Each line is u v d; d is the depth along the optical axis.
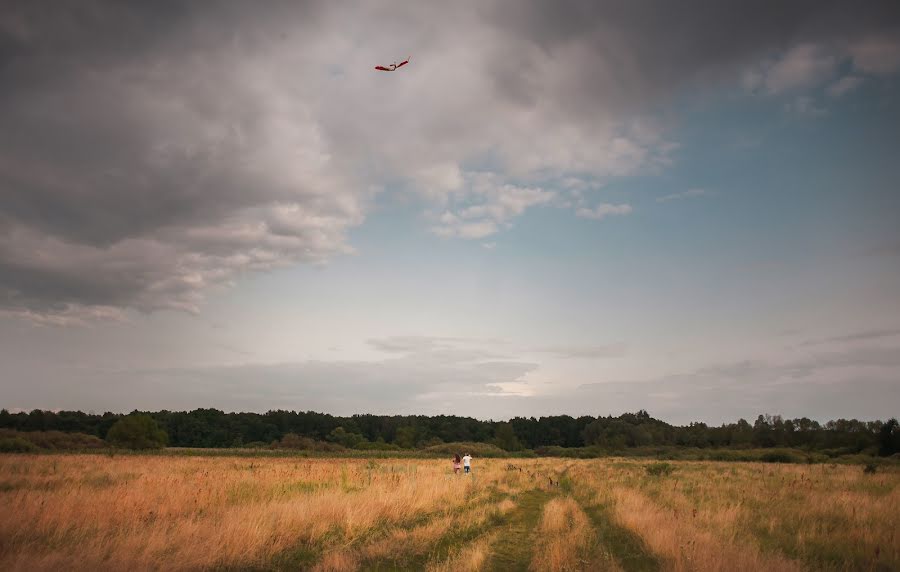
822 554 10.55
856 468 42.91
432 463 50.94
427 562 10.14
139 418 71.62
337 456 68.88
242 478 23.89
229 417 135.38
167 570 8.62
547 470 42.69
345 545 11.11
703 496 19.44
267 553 10.17
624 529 13.69
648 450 93.81
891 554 10.25
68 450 60.50
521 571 9.70
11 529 10.31
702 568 8.65
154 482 19.38
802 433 104.00
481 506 18.02
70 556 8.71
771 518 14.34
